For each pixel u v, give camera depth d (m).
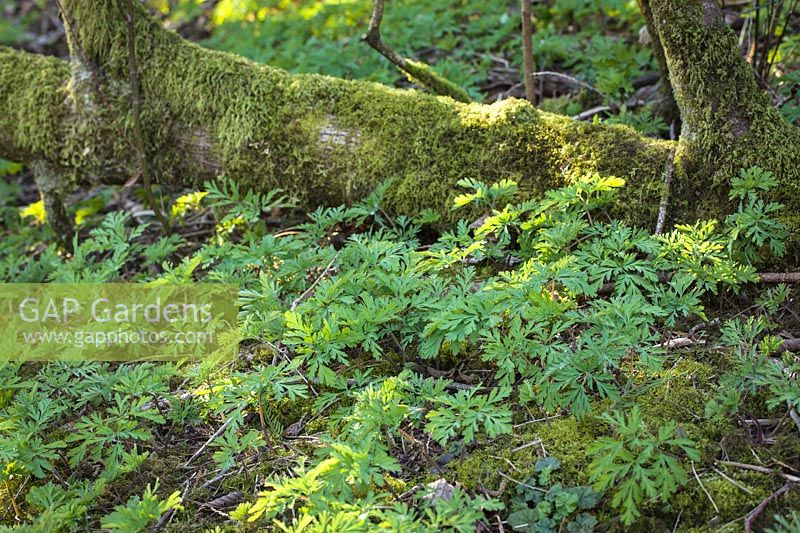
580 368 2.71
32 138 4.38
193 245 4.61
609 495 2.54
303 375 3.18
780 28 4.90
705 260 3.29
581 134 3.71
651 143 3.62
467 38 5.96
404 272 3.23
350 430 2.78
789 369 2.69
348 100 4.03
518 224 3.46
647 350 2.71
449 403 2.64
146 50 4.19
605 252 3.17
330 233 4.10
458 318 2.88
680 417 2.77
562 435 2.78
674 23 3.39
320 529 2.29
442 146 3.87
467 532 2.30
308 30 6.65
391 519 2.29
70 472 3.04
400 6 6.53
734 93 3.39
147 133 4.24
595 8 5.74
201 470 2.98
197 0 7.50
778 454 2.58
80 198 5.35
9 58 4.48
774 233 3.19
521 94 5.22
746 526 2.37
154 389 3.01
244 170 4.16
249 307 3.31
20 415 2.97
